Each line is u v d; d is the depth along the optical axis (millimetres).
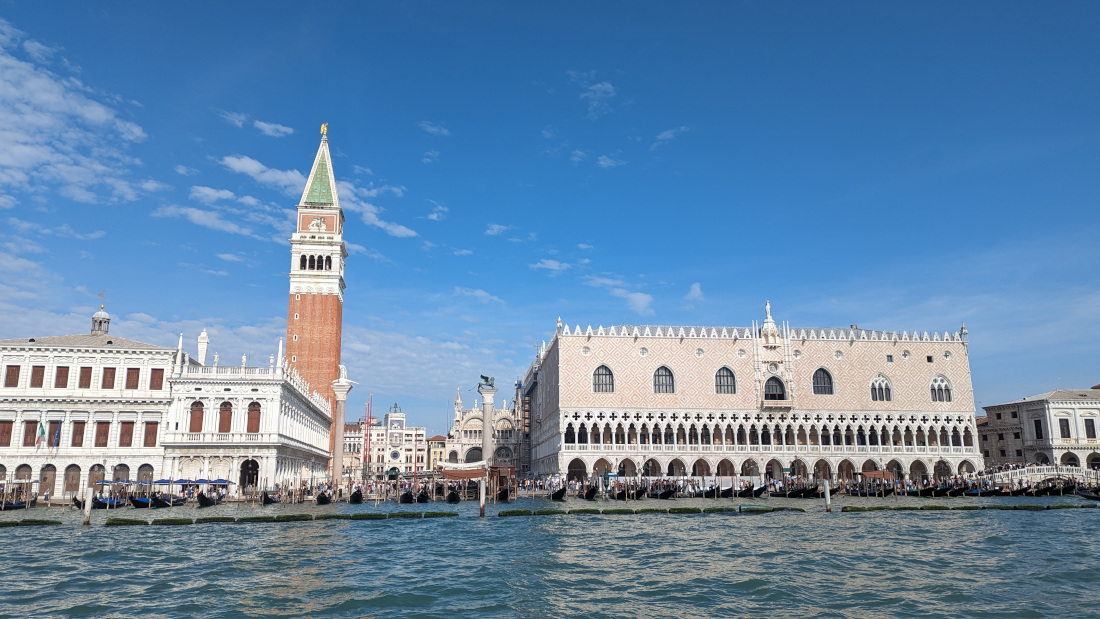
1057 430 110688
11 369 75812
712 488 89938
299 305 115812
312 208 118000
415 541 46094
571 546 43281
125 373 77750
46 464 74750
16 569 34406
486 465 91312
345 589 30641
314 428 107000
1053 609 26750
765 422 105938
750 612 26688
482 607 27578
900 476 106188
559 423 103750
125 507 66938
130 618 25672
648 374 105750
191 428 77062
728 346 107812
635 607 27531
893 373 109438
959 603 27734
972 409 109438
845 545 42625
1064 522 54531
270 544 43969
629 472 106188
